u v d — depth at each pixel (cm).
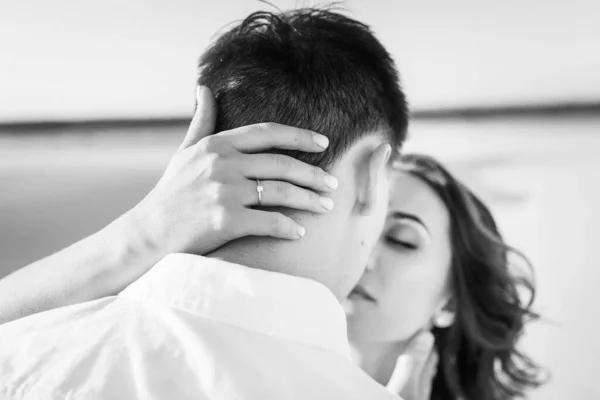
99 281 80
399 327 139
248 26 71
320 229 63
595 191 175
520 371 155
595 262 173
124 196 186
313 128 65
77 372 54
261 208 63
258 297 56
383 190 69
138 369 54
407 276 137
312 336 57
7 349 58
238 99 68
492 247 145
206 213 64
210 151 66
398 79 73
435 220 139
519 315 151
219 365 53
